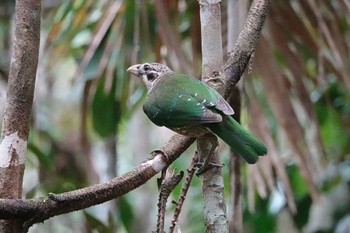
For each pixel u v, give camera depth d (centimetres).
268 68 1002
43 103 1547
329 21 1062
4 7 1429
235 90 848
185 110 716
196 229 1419
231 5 918
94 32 1095
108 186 637
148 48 1103
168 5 1038
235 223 877
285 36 1049
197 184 1443
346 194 1290
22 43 649
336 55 1021
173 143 707
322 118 1294
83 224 1140
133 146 1712
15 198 635
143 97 1202
